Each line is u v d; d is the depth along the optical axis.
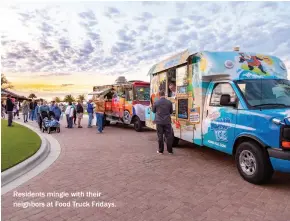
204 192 4.53
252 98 5.34
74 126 16.12
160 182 5.07
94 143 9.59
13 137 9.99
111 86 16.02
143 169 6.00
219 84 6.11
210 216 3.62
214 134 6.02
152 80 9.93
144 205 4.00
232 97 5.61
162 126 7.62
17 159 6.24
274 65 6.47
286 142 4.27
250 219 3.53
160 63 9.07
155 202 4.11
